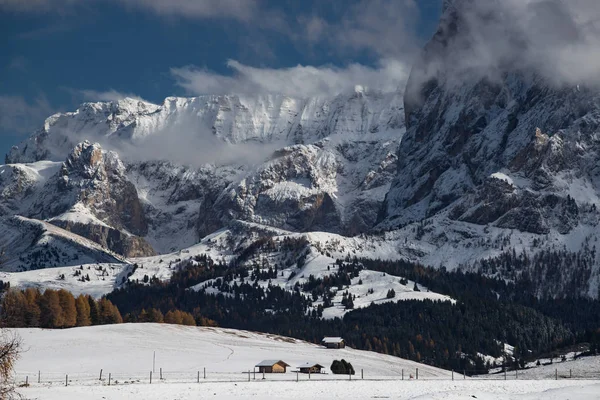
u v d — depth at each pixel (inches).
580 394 6382.9
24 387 6643.7
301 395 6643.7
